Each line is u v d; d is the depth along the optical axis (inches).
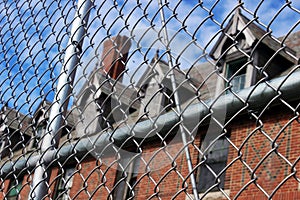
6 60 105.7
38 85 96.7
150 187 413.1
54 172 264.5
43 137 88.6
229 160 394.9
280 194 349.4
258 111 63.7
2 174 102.1
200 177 405.4
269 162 366.3
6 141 104.8
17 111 99.2
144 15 79.7
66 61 89.8
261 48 433.7
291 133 362.3
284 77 60.9
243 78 434.0
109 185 434.9
